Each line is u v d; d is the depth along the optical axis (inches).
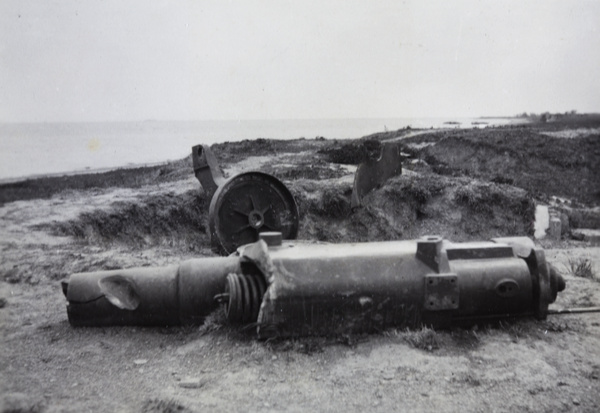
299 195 526.3
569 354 196.9
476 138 1064.2
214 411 158.2
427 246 209.6
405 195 564.7
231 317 207.6
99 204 494.0
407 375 179.9
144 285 225.0
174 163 807.7
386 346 199.5
